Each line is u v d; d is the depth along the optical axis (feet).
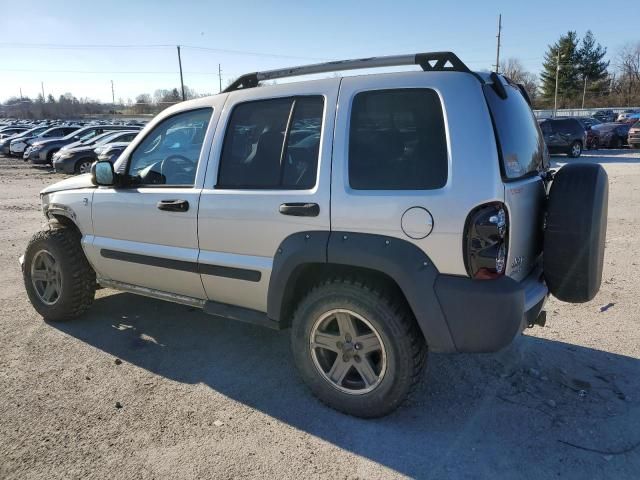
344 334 10.21
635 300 16.43
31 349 13.58
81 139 69.72
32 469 8.97
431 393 11.27
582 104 256.73
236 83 12.10
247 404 10.93
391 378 9.72
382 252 9.25
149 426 10.18
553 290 10.27
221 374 12.25
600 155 77.61
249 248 11.10
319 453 9.34
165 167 12.82
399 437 9.75
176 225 12.21
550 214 9.92
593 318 15.14
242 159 11.36
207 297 12.44
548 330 14.35
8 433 9.95
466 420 10.25
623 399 10.87
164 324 15.21
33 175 66.13
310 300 10.42
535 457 9.13
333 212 9.80
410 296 9.14
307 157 10.41
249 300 11.56
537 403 10.78
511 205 9.00
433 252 8.98
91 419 10.41
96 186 14.14
